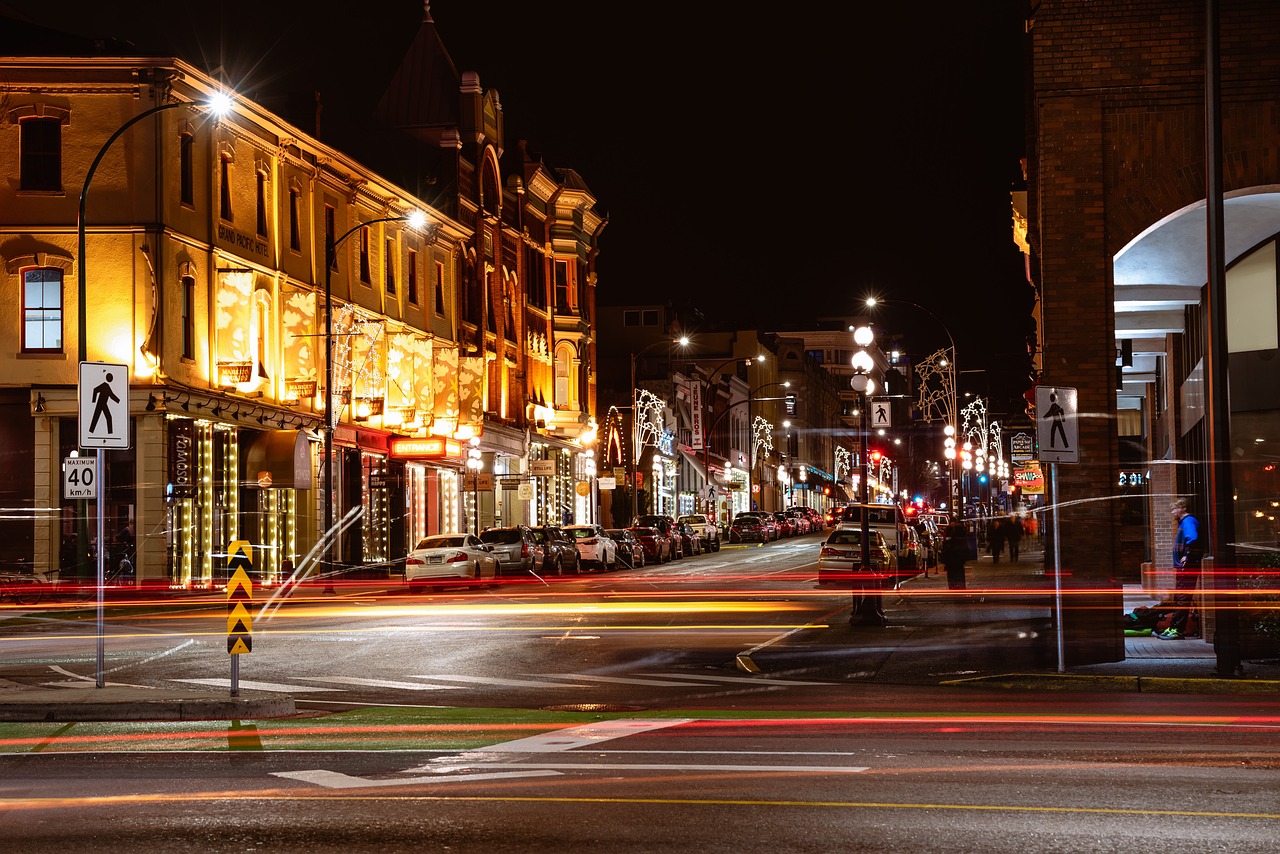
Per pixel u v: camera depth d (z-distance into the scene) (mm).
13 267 40000
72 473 31344
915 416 112750
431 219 59406
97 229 40000
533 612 33000
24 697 16062
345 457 51906
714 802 9812
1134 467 43969
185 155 41938
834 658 21594
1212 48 18172
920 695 17453
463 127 65438
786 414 145875
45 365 40062
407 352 55688
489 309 67750
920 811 9461
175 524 40156
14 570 39750
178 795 10297
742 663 21000
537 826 9008
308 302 47844
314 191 49844
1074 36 20109
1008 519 54562
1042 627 26016
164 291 40219
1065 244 20047
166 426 40031
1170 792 10164
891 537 47344
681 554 69000
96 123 40250
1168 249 24156
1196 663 19266
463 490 62969
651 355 111125
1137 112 19984
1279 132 19734
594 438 79875
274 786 10672
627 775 11039
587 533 54719
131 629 29312
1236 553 19359
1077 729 13891
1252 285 24109
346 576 49312
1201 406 27922
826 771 11172
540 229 75688
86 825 9195
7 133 40250
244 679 19438
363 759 12094
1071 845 8398
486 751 12523
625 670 20703
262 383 45781
